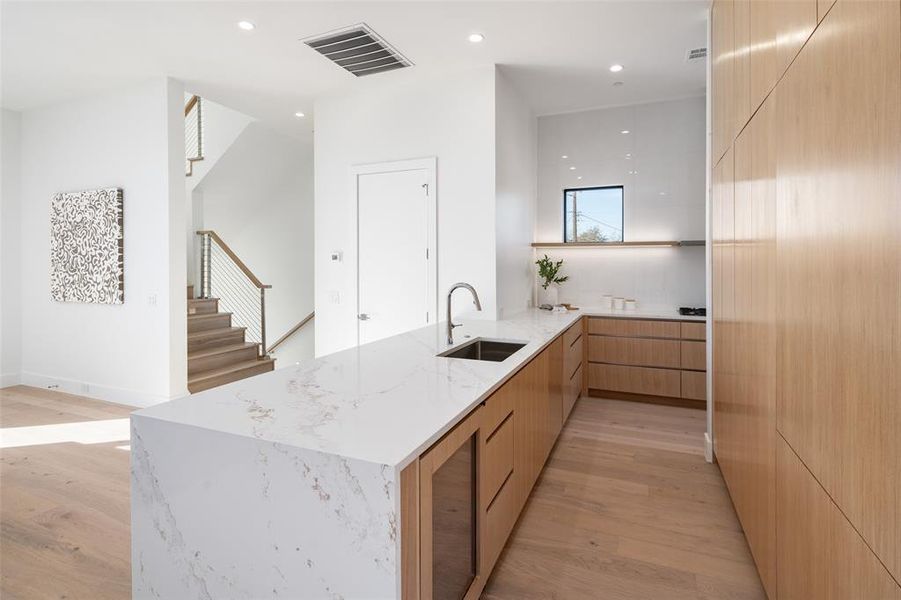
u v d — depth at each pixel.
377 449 1.12
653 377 4.26
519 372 2.18
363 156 4.16
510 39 3.25
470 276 3.78
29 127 4.84
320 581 1.13
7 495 2.57
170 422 1.33
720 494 2.61
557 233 4.96
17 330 4.96
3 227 4.83
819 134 1.18
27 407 4.17
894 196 0.84
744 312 2.05
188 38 3.23
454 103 3.79
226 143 5.68
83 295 4.45
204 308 5.71
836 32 1.08
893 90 0.84
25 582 1.86
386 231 4.08
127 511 2.41
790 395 1.43
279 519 1.18
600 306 4.84
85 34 3.18
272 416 1.36
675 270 4.57
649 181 4.62
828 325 1.14
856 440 1.00
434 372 1.94
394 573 1.04
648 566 1.97
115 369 4.33
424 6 2.84
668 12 2.93
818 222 1.20
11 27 3.08
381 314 4.12
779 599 1.56
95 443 3.34
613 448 3.29
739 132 2.13
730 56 2.34
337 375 1.88
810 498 1.27
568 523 2.31
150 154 4.05
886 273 0.88
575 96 4.41
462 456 1.50
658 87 4.19
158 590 1.37
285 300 7.12
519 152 4.36
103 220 4.28
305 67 3.67
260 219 6.79
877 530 0.91
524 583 1.86
